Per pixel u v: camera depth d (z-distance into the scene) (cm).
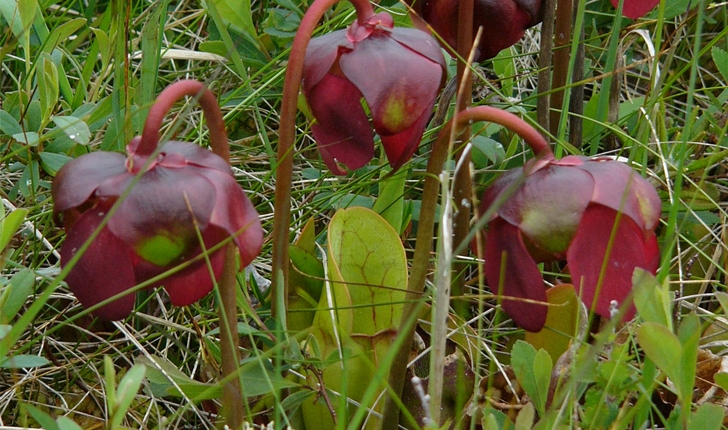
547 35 85
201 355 80
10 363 73
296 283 79
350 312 75
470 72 78
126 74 80
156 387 75
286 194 74
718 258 83
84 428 80
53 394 80
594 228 70
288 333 78
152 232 67
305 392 75
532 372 72
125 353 82
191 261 68
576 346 72
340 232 76
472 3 77
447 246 69
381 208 82
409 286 75
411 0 89
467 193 80
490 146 84
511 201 70
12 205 83
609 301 70
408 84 71
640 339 69
